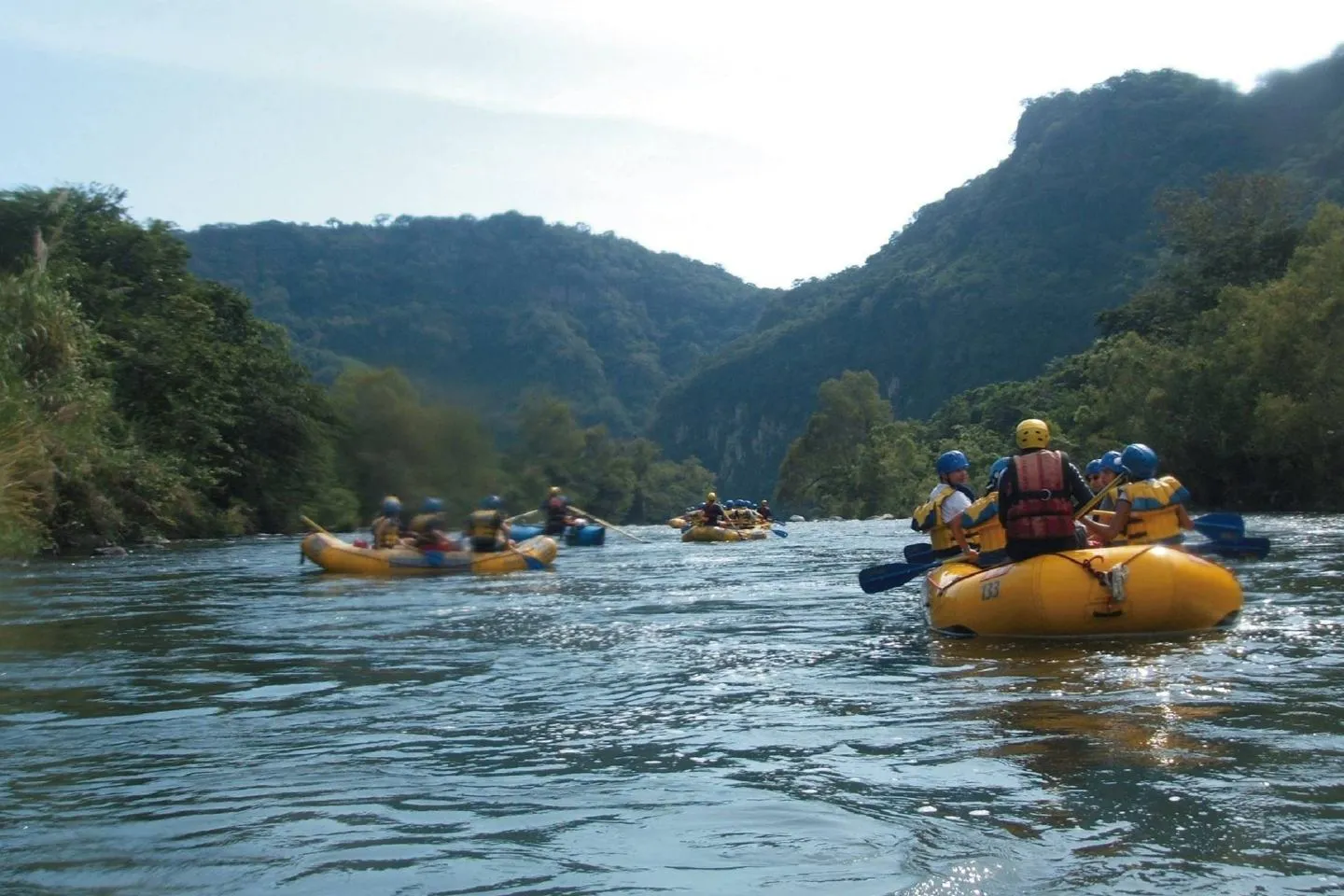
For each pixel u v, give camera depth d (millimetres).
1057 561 6996
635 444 64125
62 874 3025
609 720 4918
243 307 41031
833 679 5816
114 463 26422
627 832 3311
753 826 3320
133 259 36250
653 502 71750
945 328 140000
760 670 6152
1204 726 4352
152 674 6453
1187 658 6035
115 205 36781
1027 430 7523
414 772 4070
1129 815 3268
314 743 4570
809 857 3031
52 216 33031
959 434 68000
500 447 28922
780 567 15297
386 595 11766
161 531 30906
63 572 16719
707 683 5777
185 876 2996
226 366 37031
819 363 150500
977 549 8625
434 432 27562
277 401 37938
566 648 7246
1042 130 158250
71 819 3518
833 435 79625
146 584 13938
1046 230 143500
